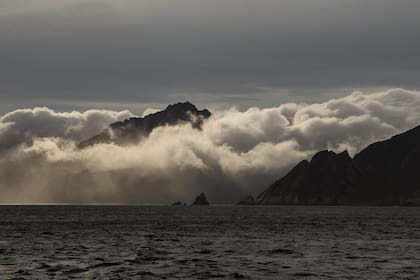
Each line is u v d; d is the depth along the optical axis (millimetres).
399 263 80812
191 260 82938
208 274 68938
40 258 84438
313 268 75250
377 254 93438
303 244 112812
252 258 86438
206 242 116125
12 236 132375
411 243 116875
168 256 88062
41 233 143875
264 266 76938
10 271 70125
